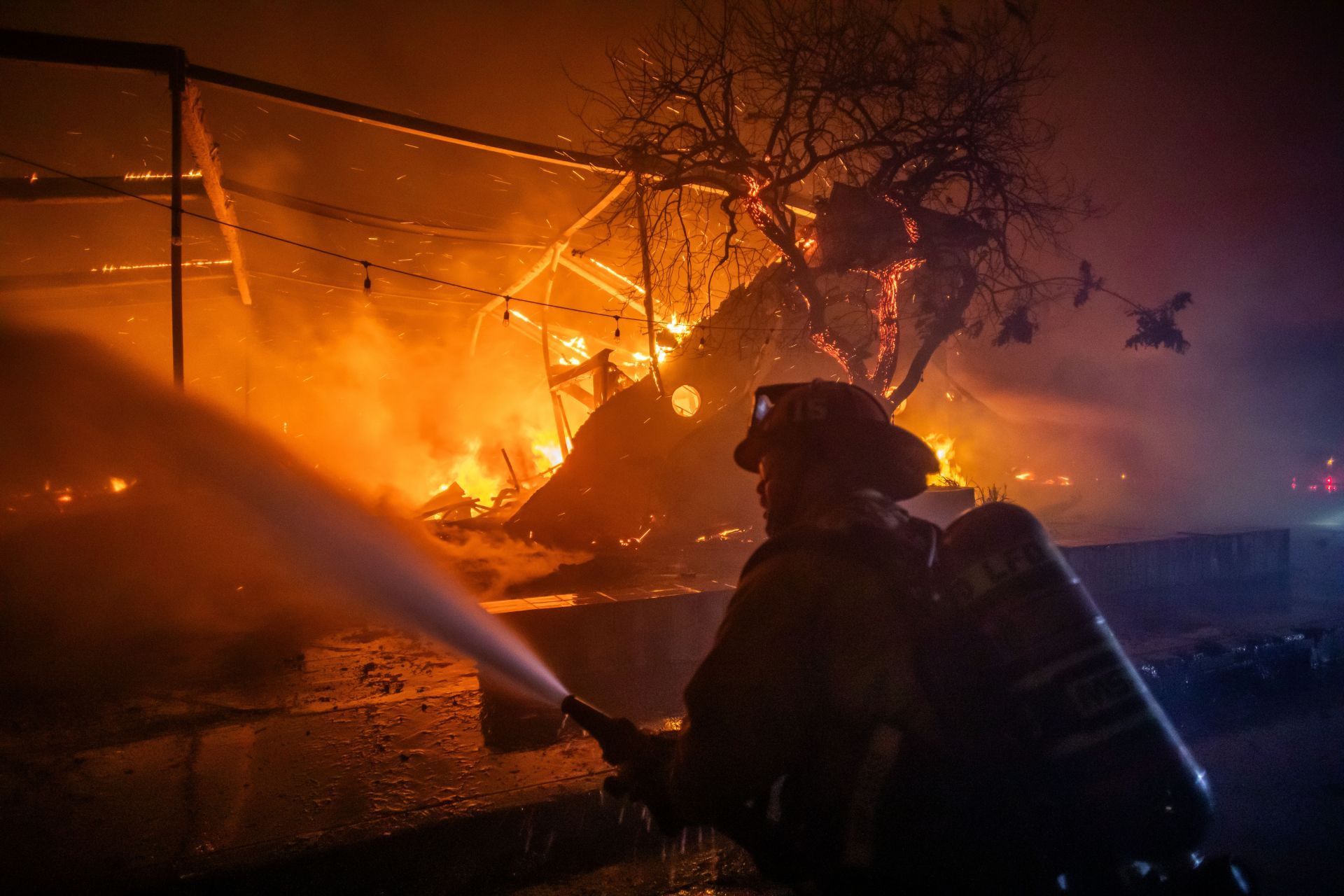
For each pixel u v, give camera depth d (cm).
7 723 534
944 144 881
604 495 1187
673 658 674
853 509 150
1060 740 137
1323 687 689
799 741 137
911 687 133
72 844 368
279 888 355
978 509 159
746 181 924
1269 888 376
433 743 493
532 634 621
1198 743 560
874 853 126
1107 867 139
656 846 427
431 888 380
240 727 523
